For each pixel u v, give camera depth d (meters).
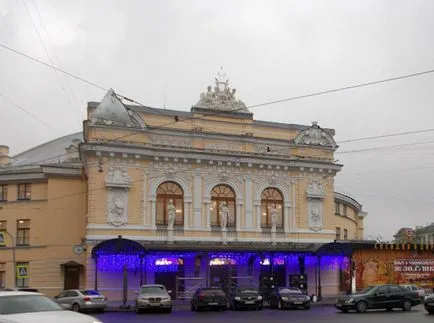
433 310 30.25
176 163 44.34
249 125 47.84
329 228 48.69
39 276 45.75
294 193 47.91
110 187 42.00
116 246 38.62
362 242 48.44
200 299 34.38
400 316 28.42
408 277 49.09
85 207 46.72
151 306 32.84
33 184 47.50
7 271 46.62
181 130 45.00
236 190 46.03
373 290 32.66
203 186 44.97
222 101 47.47
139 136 43.47
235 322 25.56
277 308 35.97
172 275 43.34
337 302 32.91
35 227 46.72
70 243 46.28
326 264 47.94
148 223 42.91
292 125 49.62
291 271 46.59
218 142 46.09
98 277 40.88
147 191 43.19
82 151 42.69
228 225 45.50
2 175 48.06
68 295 34.69
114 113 43.03
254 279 45.38
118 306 37.62
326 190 49.16
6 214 47.59
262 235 46.19
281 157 47.41
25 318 11.39
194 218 44.28
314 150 49.19
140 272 40.88
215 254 43.03
